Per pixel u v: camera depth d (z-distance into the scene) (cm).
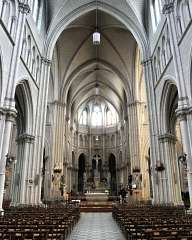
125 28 2744
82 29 2922
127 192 3103
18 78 1545
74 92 4081
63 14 2366
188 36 1356
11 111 1342
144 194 2727
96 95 4878
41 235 509
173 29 1542
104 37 3073
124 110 3997
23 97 1847
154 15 2147
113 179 4844
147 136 2959
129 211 1184
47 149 3009
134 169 2844
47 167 2917
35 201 1788
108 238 861
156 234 505
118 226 1182
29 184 1775
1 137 1286
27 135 1845
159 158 1892
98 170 4844
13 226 635
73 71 3400
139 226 632
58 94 3219
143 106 3147
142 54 2255
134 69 3198
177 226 629
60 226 655
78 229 1092
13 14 1512
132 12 2327
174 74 1575
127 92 3284
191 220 778
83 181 4781
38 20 2084
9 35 1388
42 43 2202
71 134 4441
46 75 2166
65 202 2555
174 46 1516
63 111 3216
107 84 4206
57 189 2792
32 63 1912
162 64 1881
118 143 4853
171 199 1709
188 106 1353
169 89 1806
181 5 1505
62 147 3077
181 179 2555
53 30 2314
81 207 2388
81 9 2406
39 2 2145
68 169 4162
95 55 3425
